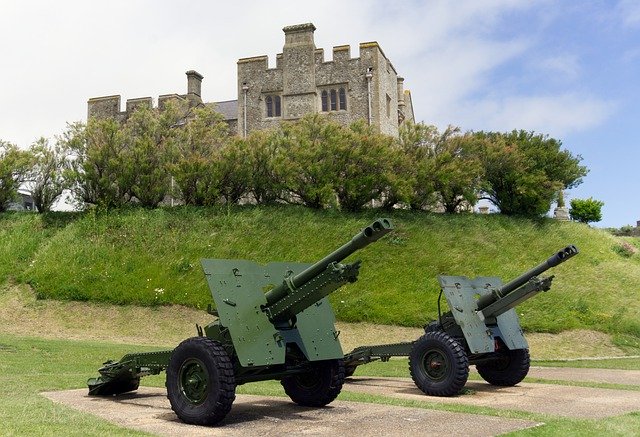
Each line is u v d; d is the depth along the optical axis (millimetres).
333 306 19453
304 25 34750
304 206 25297
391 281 20828
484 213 27719
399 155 25828
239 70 35906
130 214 23984
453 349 8570
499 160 27844
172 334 17766
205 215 23938
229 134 34906
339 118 33875
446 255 22453
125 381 7934
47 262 21359
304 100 34312
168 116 27641
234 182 25312
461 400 8195
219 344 6121
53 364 11461
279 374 6703
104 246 21969
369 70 33656
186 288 19969
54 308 19250
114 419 6199
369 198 25312
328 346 7113
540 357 16188
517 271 22078
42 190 25922
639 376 11844
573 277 22469
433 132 28219
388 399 7953
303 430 5742
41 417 5863
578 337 18109
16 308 19250
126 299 19500
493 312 9578
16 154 26016
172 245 21969
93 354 13211
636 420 6242
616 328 18625
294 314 6613
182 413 6066
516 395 8805
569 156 30219
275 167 24750
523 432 5527
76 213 25047
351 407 7270
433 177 26062
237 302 6355
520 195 27656
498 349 9883
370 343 17312
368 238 5895
